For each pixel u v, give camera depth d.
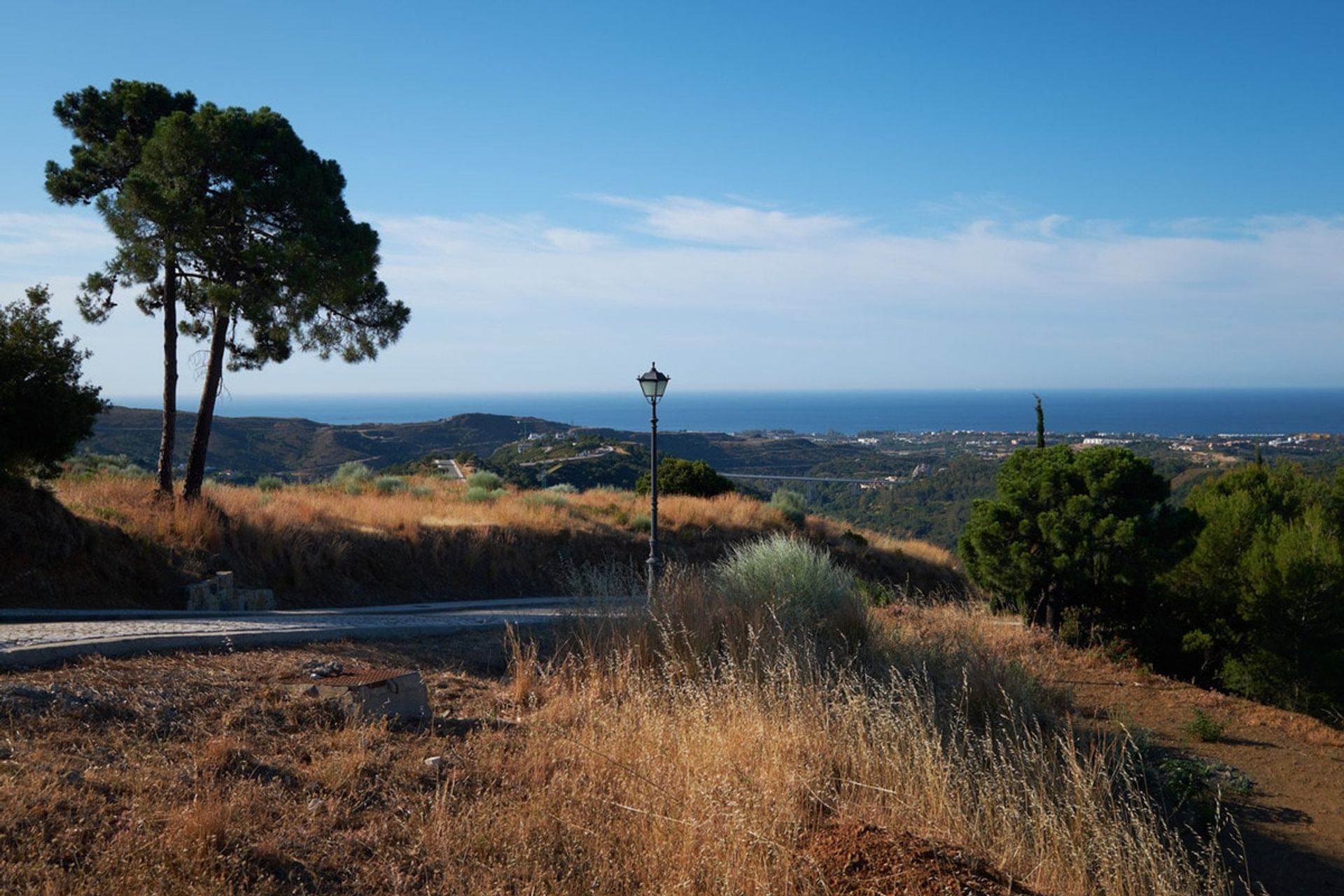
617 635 9.30
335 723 6.23
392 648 9.56
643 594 11.13
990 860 5.46
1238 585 14.46
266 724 6.00
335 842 4.54
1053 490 14.98
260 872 4.11
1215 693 11.87
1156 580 15.05
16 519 11.58
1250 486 19.23
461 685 8.17
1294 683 13.03
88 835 4.18
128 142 15.64
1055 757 7.36
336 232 16.14
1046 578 15.02
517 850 4.64
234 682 6.77
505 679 8.68
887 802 5.92
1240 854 7.11
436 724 6.51
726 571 11.68
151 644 7.84
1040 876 5.38
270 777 5.15
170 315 15.76
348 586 16.27
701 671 8.05
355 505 20.44
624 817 5.20
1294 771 9.07
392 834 4.71
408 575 17.56
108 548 12.79
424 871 4.39
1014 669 9.91
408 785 5.33
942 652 10.15
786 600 10.20
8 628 8.50
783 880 4.59
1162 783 8.21
